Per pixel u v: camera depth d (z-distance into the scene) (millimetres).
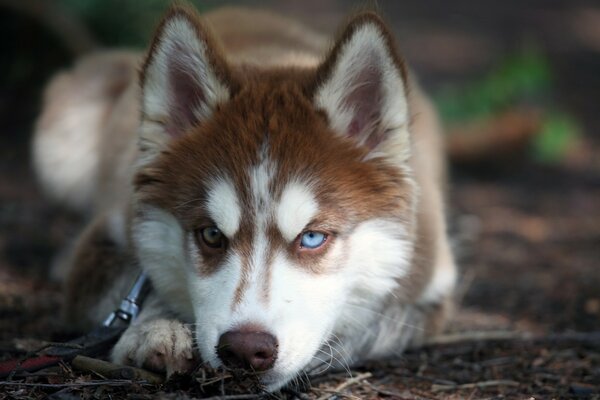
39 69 11008
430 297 5188
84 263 5211
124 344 4191
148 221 4469
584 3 22812
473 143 10414
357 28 4289
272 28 6953
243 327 3818
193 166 4281
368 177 4352
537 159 10906
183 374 3953
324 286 4148
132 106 6164
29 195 8734
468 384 4590
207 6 10930
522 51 11883
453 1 22766
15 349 4582
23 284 6219
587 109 13445
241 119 4332
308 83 4484
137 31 10938
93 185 7336
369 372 4711
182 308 4582
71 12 10836
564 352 5195
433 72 15133
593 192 9984
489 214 9023
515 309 6285
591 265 7406
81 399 3771
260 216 4098
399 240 4496
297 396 4145
